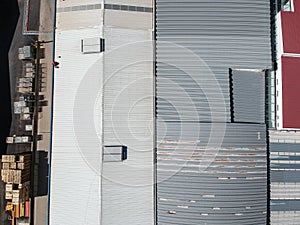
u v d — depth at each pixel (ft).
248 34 133.80
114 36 134.72
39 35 155.02
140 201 133.39
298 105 132.87
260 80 136.56
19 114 152.46
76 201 132.67
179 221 130.72
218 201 128.77
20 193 143.43
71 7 137.28
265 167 132.36
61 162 134.72
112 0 135.44
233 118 132.98
